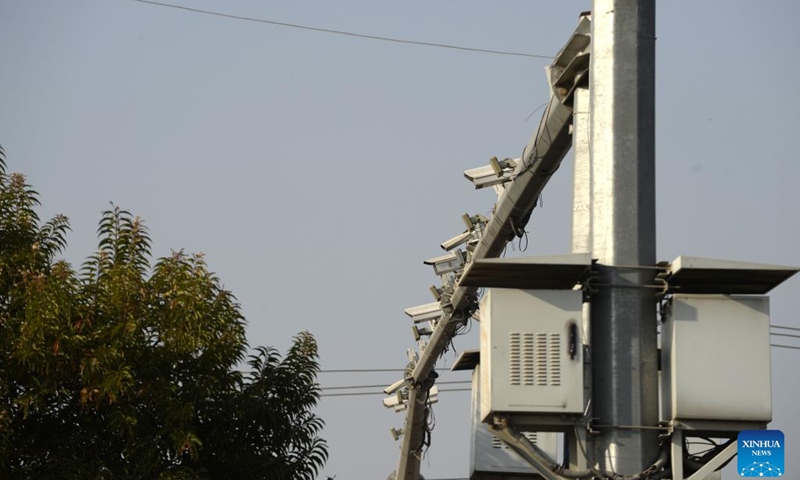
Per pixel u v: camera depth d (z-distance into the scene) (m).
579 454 10.33
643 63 10.81
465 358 15.39
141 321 20.83
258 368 23.86
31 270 20.36
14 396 20.14
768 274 10.26
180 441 20.17
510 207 19.38
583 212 13.59
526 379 10.38
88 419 20.39
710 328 10.39
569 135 16.22
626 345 10.34
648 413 10.32
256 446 22.77
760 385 10.30
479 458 17.80
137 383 20.61
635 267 10.43
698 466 10.57
